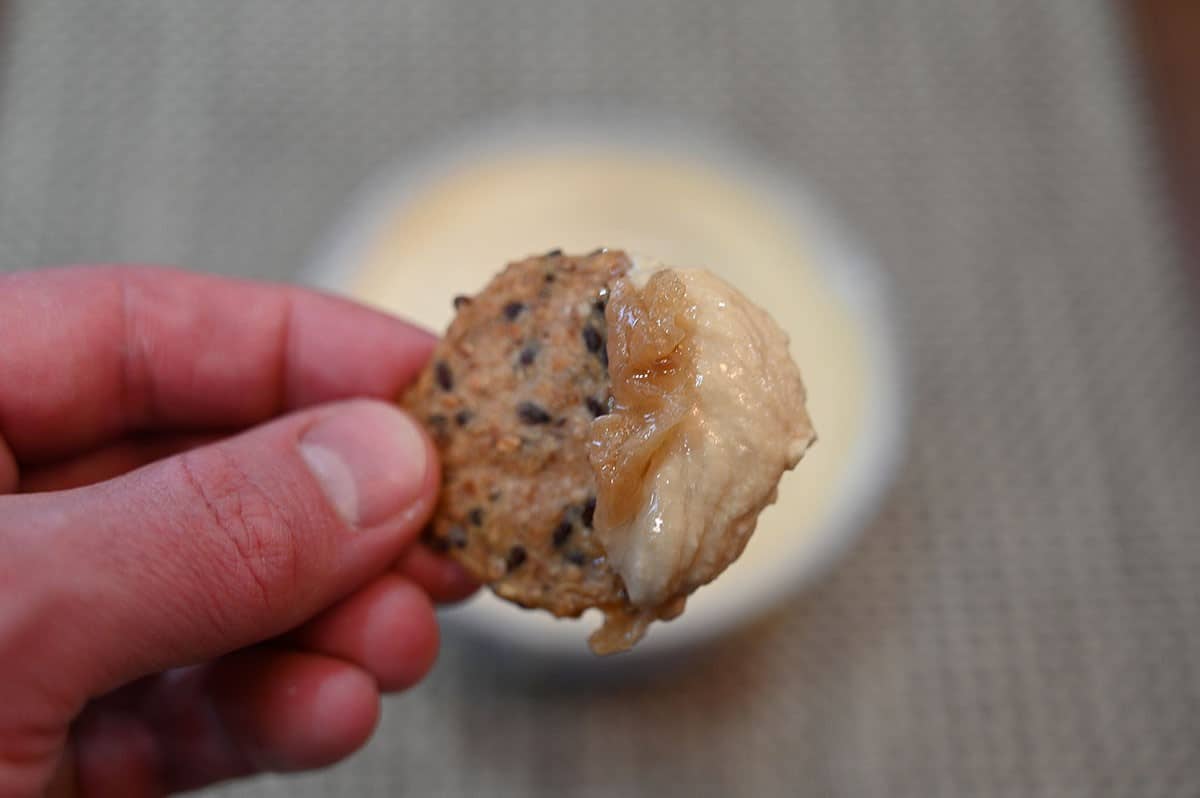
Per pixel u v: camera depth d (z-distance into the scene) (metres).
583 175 0.29
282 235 0.30
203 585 0.19
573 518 0.20
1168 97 0.32
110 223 0.30
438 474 0.21
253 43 0.32
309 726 0.22
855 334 0.27
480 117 0.31
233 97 0.31
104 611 0.19
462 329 0.21
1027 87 0.32
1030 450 0.28
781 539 0.25
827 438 0.26
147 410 0.23
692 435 0.19
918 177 0.31
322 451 0.21
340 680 0.22
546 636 0.25
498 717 0.26
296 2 0.33
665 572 0.19
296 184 0.30
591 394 0.20
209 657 0.20
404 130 0.31
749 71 0.32
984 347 0.29
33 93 0.31
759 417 0.19
